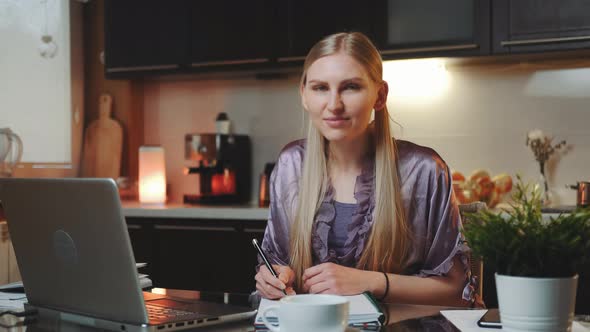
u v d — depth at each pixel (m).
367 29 3.56
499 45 3.36
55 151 4.21
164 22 3.98
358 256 1.70
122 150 4.34
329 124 1.60
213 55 3.87
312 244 1.73
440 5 3.45
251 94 4.19
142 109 4.42
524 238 1.11
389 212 1.68
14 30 3.95
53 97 4.20
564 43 3.26
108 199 1.22
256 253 3.50
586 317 1.34
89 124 4.42
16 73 3.96
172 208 3.65
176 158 4.36
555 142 3.61
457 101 3.76
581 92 3.56
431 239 1.72
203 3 3.88
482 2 3.38
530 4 3.31
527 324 1.12
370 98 1.61
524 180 3.65
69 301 1.41
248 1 3.77
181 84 4.34
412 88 3.83
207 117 4.29
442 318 1.35
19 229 1.46
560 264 1.11
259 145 4.17
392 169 1.70
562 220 1.13
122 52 4.08
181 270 3.63
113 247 1.25
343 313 1.11
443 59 3.56
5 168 3.49
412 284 1.59
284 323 1.11
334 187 1.74
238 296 1.66
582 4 3.23
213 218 3.57
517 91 3.66
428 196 1.71
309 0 3.65
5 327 1.37
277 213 1.85
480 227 1.16
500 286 1.15
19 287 1.80
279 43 3.72
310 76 1.62
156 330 1.26
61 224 1.34
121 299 1.28
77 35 4.38
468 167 3.75
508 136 3.68
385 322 1.32
